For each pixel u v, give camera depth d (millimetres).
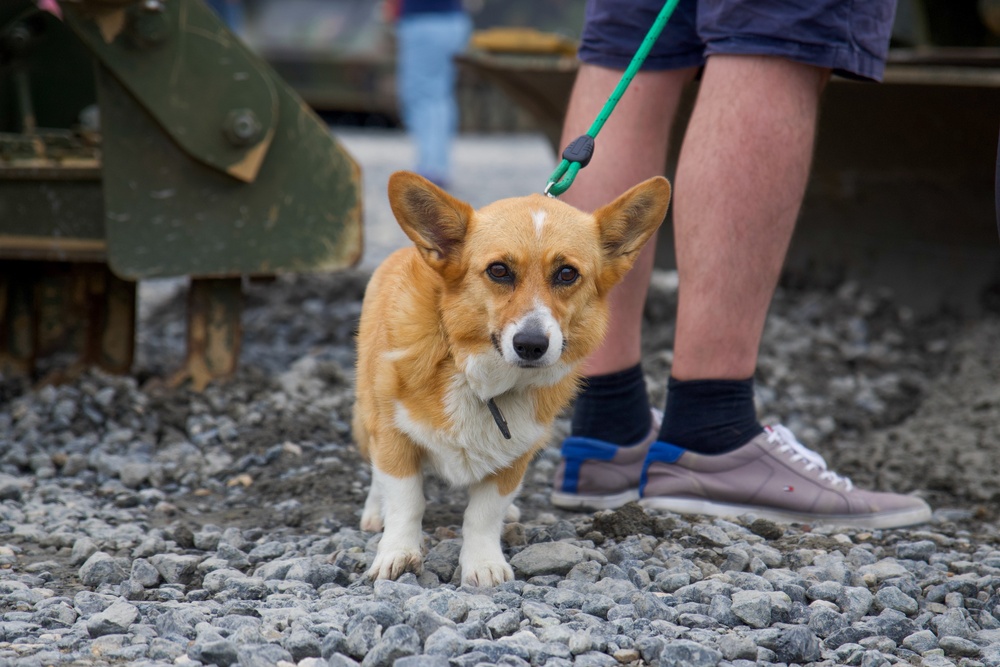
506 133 26469
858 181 7953
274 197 5602
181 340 7242
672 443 4203
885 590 3395
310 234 5699
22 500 4383
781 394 6547
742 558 3627
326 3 23953
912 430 5953
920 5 9047
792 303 8383
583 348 3547
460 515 4305
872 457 5414
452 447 3432
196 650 2799
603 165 4262
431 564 3604
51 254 5523
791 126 3891
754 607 3176
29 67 6840
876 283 8461
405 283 3527
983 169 7242
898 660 2973
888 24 4047
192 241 5488
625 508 3986
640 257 4254
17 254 5477
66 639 2934
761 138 3859
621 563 3607
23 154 5508
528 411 3480
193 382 5809
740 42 3846
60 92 7062
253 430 5266
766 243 3947
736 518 4141
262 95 5344
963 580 3527
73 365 5934
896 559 3840
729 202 3891
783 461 4188
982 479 4973
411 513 3539
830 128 7520
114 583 3449
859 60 3932
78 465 4777
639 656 2914
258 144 5387
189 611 3084
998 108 6598
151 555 3748
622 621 3086
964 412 6129
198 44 5180
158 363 6445
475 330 3348
